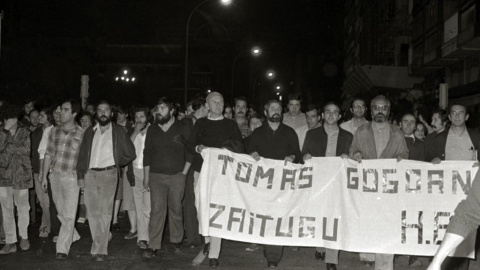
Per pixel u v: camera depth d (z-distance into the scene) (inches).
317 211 321.7
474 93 1184.2
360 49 2239.2
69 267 327.0
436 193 312.2
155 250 357.1
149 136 358.6
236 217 327.0
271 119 339.3
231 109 540.7
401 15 2020.2
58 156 346.6
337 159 322.0
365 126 327.9
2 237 387.5
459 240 118.5
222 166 330.6
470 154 322.3
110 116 343.3
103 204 341.7
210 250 334.6
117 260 347.3
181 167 356.2
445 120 400.5
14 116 353.4
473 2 1057.5
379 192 315.3
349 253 380.2
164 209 357.1
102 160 339.9
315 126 380.5
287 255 374.0
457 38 1145.4
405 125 356.5
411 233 311.4
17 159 355.3
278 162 328.8
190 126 394.0
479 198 117.7
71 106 349.1
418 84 1737.2
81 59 2262.6
